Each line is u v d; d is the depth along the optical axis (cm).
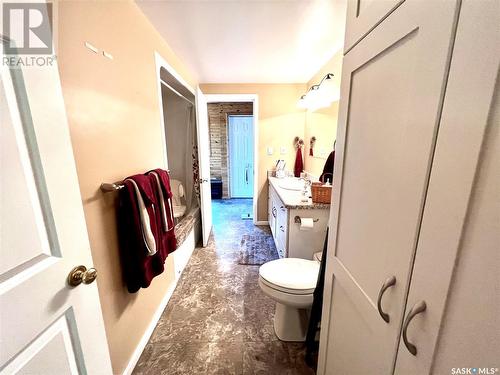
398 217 54
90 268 71
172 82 216
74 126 87
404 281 52
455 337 40
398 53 52
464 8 36
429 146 44
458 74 38
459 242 38
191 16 143
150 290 152
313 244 189
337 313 91
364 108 68
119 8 116
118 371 116
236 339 149
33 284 54
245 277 220
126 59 122
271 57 213
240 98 310
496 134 33
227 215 412
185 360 135
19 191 51
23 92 52
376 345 64
